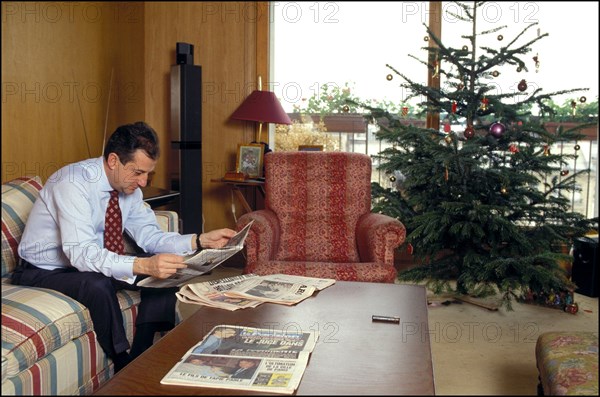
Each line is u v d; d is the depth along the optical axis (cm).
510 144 331
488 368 231
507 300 299
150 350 152
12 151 309
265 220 278
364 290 209
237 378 133
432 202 330
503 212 310
